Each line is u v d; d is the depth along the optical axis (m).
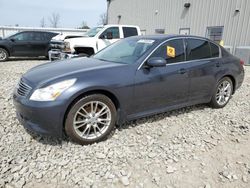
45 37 13.59
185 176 2.81
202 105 5.14
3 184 2.53
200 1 15.12
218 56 4.81
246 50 12.20
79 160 2.96
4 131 3.56
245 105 5.32
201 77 4.39
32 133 3.52
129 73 3.50
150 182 2.69
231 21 13.26
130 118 3.66
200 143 3.53
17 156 2.98
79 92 3.07
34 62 12.37
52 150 3.14
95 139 3.34
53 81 3.06
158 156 3.15
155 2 19.58
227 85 5.05
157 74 3.76
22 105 3.08
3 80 7.01
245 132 3.95
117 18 26.39
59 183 2.60
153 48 3.83
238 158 3.22
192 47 4.35
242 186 2.69
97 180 2.66
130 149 3.27
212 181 2.75
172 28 17.88
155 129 3.88
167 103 4.04
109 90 3.30
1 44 12.46
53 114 2.98
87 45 9.15
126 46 4.31
